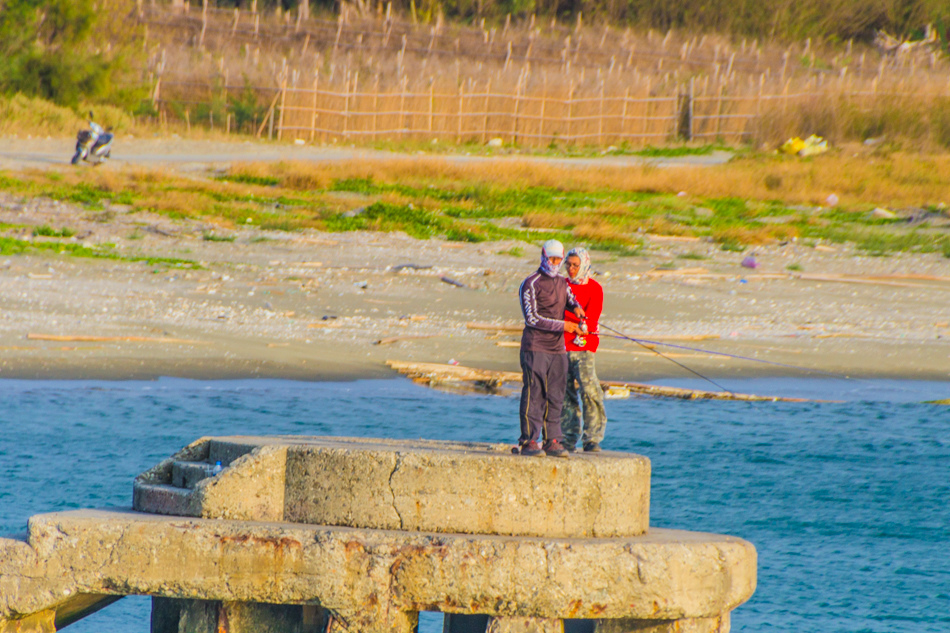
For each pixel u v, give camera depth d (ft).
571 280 110.01
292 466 97.55
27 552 95.20
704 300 308.19
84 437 187.93
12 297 273.95
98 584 94.73
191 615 98.07
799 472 186.09
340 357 244.01
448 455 94.79
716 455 194.08
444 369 235.20
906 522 166.91
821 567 152.25
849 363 252.62
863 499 176.35
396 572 91.76
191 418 200.03
